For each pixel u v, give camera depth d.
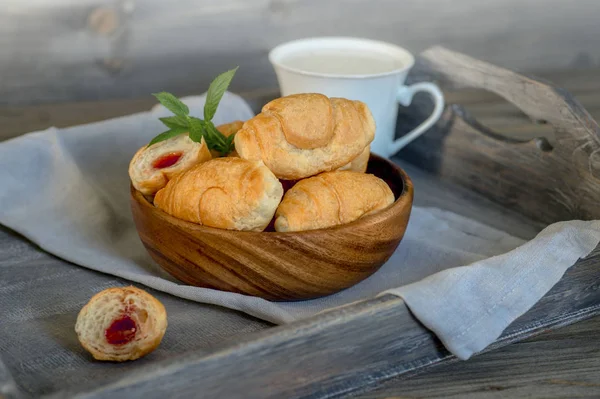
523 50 1.25
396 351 0.59
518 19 1.22
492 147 0.80
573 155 0.73
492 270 0.61
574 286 0.64
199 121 0.66
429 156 0.85
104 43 1.11
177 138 0.66
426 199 0.81
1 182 0.75
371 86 0.76
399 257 0.70
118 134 0.79
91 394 0.51
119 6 1.10
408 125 0.87
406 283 0.67
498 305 0.60
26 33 1.08
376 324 0.57
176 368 0.52
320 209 0.61
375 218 0.62
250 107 0.86
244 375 0.54
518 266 0.62
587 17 1.24
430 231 0.74
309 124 0.63
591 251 0.64
